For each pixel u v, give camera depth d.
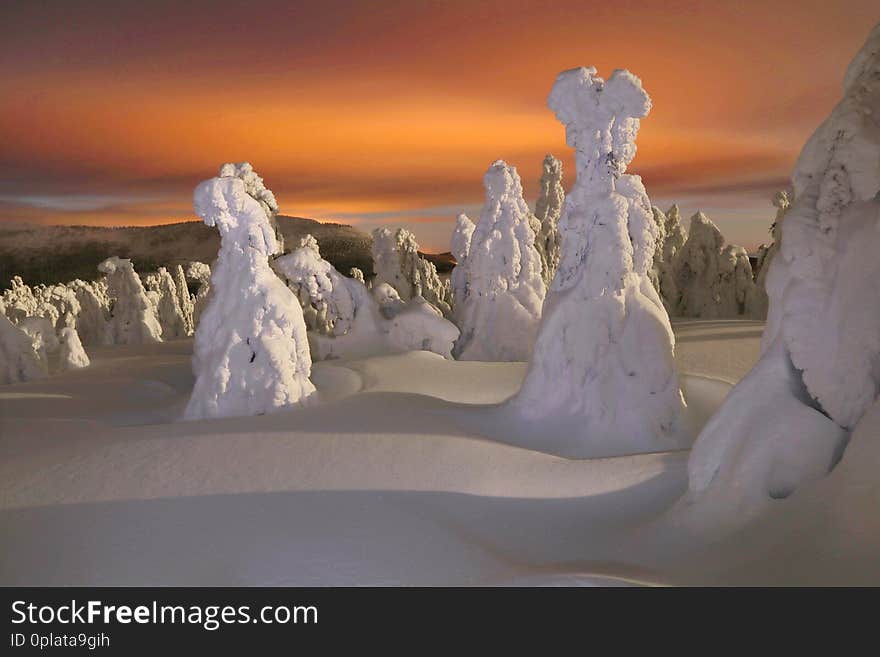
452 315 26.20
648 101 13.09
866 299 7.83
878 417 7.02
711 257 36.12
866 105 8.23
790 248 8.23
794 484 7.73
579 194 13.62
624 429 13.02
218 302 14.82
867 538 6.43
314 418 13.29
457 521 8.91
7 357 20.73
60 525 8.66
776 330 8.75
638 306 13.31
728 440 8.35
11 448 12.21
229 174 20.62
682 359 22.75
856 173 8.02
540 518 9.16
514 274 22.86
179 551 7.92
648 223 13.62
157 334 35.19
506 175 22.47
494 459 10.84
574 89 13.36
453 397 16.97
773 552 7.05
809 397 8.30
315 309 27.03
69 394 18.47
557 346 13.72
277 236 21.86
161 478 10.09
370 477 10.06
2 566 7.66
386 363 19.64
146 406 17.64
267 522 8.62
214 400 14.29
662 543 7.95
